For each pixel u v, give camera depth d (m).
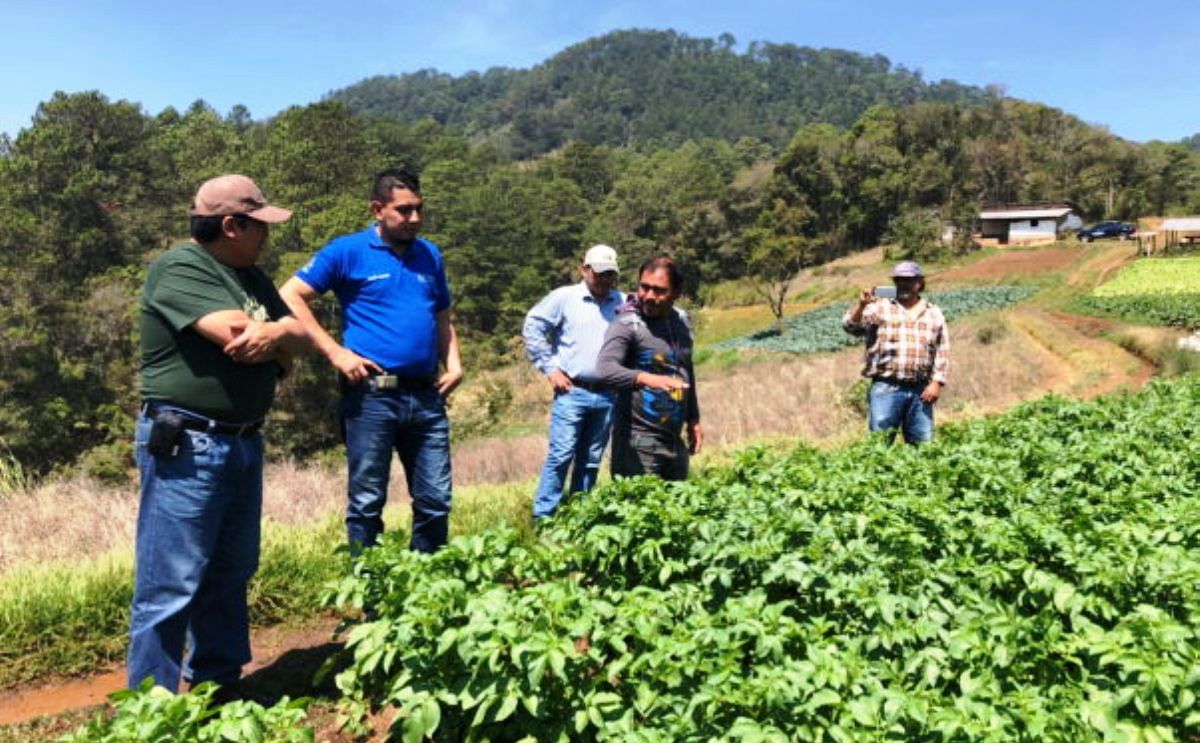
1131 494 5.62
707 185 116.12
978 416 15.98
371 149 80.12
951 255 81.62
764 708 3.02
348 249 4.77
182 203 66.69
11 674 4.62
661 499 4.85
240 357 3.69
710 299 89.25
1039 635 3.71
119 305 36.59
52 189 58.41
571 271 98.69
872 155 103.94
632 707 3.37
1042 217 84.81
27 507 9.04
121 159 63.19
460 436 24.59
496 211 82.81
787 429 16.31
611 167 161.00
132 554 5.79
